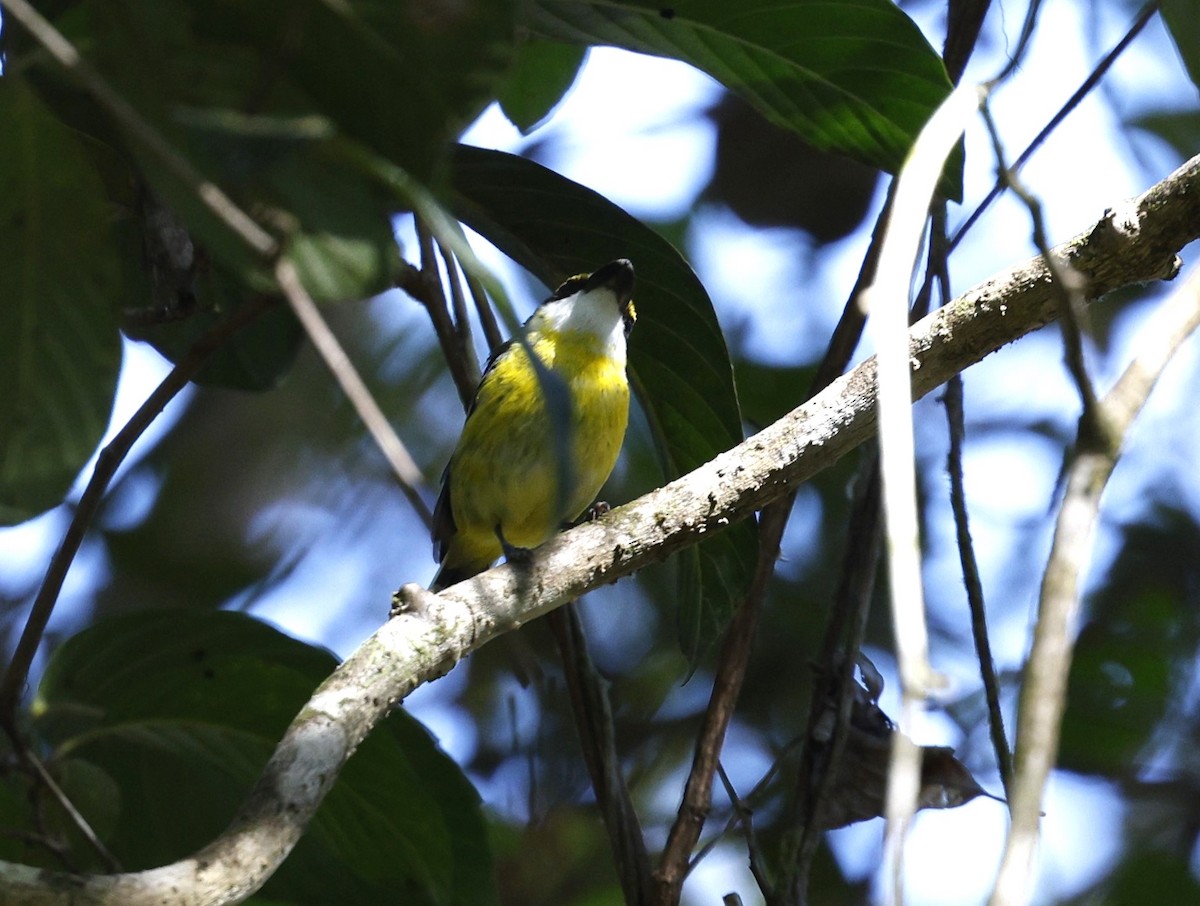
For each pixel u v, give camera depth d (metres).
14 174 4.52
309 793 4.68
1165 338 3.71
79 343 4.78
